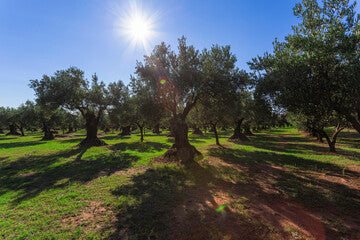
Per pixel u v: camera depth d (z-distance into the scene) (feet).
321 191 25.80
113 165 43.55
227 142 100.01
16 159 53.26
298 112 26.94
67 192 26.23
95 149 71.67
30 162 48.88
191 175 34.47
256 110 31.27
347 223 17.52
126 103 92.94
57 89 70.64
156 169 38.88
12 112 200.95
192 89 42.60
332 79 22.24
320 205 21.54
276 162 46.06
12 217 19.01
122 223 17.53
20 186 29.50
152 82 46.19
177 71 41.86
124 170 38.78
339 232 15.96
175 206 21.26
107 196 24.36
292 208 20.95
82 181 31.42
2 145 94.43
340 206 21.17
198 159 48.62
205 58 47.01
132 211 19.98
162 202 22.31
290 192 25.57
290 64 25.02
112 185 28.91
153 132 203.41
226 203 22.20
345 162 43.73
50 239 15.12
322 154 56.29
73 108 79.97
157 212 19.65
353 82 19.93
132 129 260.62
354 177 32.12
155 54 47.75
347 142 86.33
